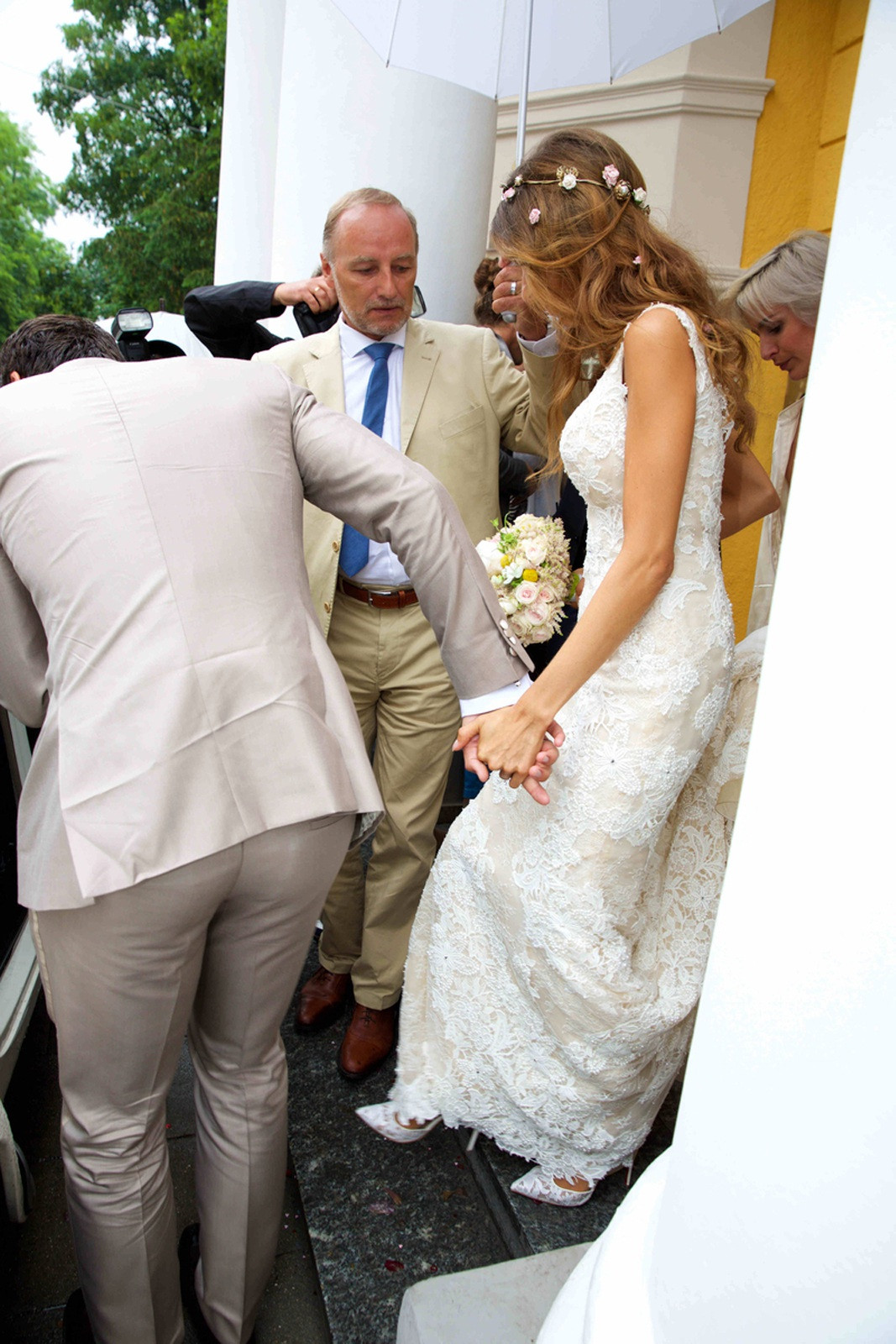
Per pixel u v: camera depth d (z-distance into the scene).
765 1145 0.77
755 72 3.50
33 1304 1.70
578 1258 1.63
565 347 1.72
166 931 1.24
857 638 0.68
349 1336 1.61
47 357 1.46
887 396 0.65
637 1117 1.79
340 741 1.39
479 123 3.03
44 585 1.27
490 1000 1.82
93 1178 1.35
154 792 1.20
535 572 1.87
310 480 1.47
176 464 1.30
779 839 0.75
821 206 3.53
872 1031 0.67
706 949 1.79
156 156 27.83
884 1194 0.67
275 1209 1.50
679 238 1.84
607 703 1.64
